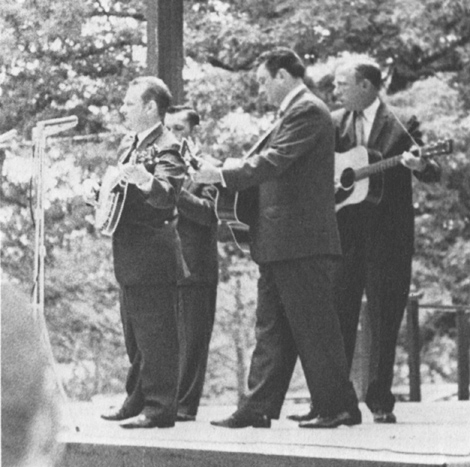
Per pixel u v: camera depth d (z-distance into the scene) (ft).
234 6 59.98
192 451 20.33
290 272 22.49
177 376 23.53
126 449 21.25
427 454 17.85
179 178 22.67
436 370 61.11
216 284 26.86
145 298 23.30
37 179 24.63
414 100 58.44
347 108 25.90
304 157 22.62
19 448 4.16
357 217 25.13
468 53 59.47
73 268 56.59
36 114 59.72
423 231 59.31
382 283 25.13
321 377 22.54
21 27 60.34
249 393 22.76
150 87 23.15
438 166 25.03
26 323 4.26
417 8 59.16
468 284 59.57
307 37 58.34
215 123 57.57
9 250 56.65
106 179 23.02
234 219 23.16
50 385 4.24
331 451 18.78
